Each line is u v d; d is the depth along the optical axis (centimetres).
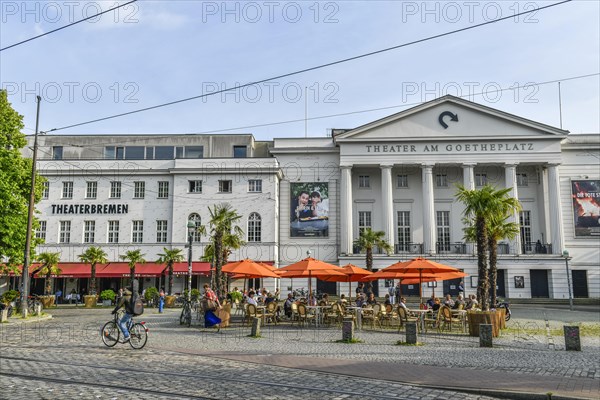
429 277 2578
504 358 1394
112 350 1480
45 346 1553
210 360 1323
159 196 4906
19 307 2831
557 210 4944
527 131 5050
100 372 1127
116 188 4928
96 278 4781
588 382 1052
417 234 5234
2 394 907
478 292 2486
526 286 4775
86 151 5312
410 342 1692
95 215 4866
